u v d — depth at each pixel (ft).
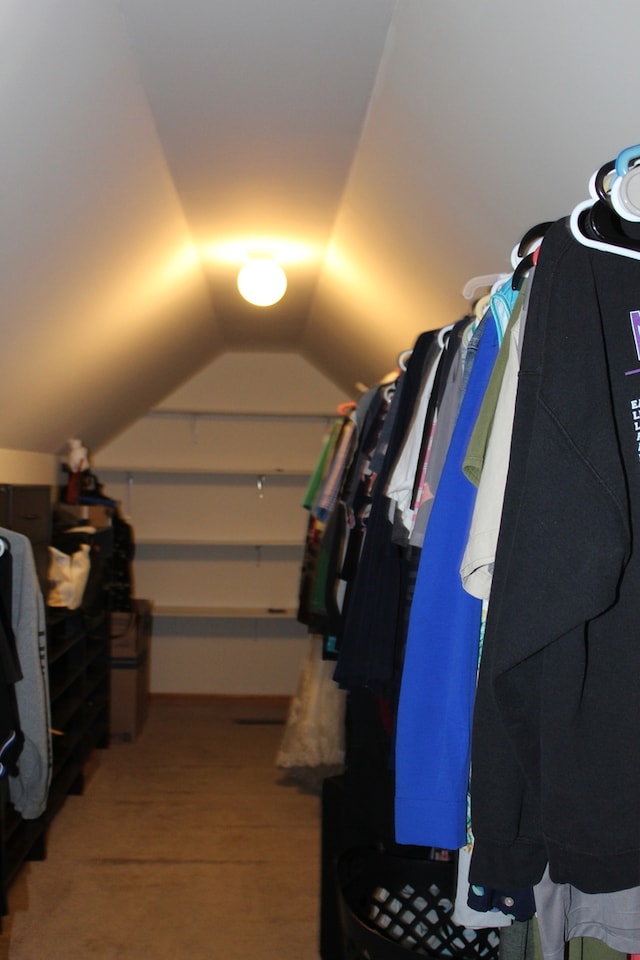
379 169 5.80
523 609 2.45
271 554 15.99
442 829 3.30
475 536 2.99
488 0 3.38
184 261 8.56
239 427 15.93
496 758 2.79
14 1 3.30
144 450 15.76
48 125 4.32
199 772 11.72
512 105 3.88
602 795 2.54
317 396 15.90
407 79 4.52
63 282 6.43
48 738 6.73
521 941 3.67
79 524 11.37
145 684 14.39
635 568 2.54
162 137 5.68
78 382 9.48
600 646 2.59
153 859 8.87
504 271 5.64
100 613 11.69
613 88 3.23
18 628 6.43
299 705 11.27
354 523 6.75
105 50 4.27
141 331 9.62
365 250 7.47
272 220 7.61
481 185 4.75
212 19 4.25
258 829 9.72
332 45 4.51
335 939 6.80
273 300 8.80
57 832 9.54
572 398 2.52
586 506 2.42
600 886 2.55
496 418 3.04
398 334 8.86
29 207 4.93
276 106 5.27
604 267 2.66
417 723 3.35
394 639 4.85
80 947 7.09
